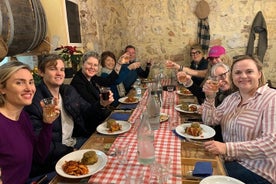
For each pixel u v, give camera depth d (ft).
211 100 5.50
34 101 5.02
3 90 3.85
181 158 3.87
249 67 4.52
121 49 14.21
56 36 9.10
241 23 13.06
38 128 4.97
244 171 4.36
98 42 13.30
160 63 14.02
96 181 3.28
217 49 9.50
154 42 13.89
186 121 5.78
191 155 4.03
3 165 3.67
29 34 6.23
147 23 13.73
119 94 10.00
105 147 4.32
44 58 5.66
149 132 4.09
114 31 14.07
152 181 3.26
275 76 13.37
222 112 5.36
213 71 6.42
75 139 6.31
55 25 9.13
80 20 11.19
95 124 6.71
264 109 4.26
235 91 5.62
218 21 13.17
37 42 6.91
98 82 8.53
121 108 7.02
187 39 13.61
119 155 3.89
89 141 4.64
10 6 5.61
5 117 3.82
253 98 4.56
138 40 13.99
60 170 3.53
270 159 4.16
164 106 7.08
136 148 4.25
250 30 13.05
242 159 4.55
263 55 12.98
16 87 3.79
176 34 13.64
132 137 4.77
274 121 4.04
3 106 3.92
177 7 13.32
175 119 5.77
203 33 13.20
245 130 4.48
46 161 4.82
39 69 5.69
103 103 6.14
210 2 13.00
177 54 13.85
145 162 3.71
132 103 7.60
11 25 5.57
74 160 3.85
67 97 6.11
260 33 12.91
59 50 8.32
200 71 10.23
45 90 5.42
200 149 4.28
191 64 12.82
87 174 3.39
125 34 14.02
